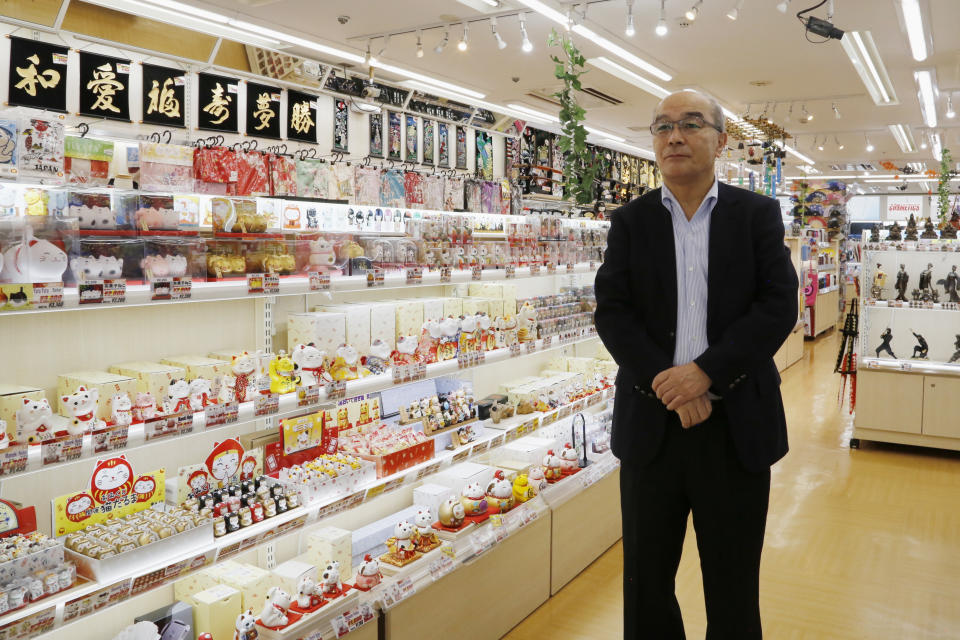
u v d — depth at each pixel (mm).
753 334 1833
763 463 1947
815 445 6320
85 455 1807
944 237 6508
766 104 8680
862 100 8492
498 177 5348
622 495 2184
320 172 3213
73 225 2014
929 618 3258
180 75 3152
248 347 2992
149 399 2246
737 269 1928
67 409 2029
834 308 15242
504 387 4176
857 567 3812
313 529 3018
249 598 2344
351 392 2670
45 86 2680
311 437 2850
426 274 3217
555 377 4523
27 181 1991
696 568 3787
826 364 10500
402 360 3160
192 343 2779
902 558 3930
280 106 3625
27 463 1689
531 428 3768
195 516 2135
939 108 8953
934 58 6551
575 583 3580
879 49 6301
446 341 3340
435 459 3057
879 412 6105
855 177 17078
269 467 2676
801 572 3754
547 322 4250
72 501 2115
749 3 5094
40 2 2611
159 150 2498
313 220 3078
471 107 4926
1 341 2223
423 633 2609
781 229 1950
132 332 2574
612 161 8648
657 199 2027
